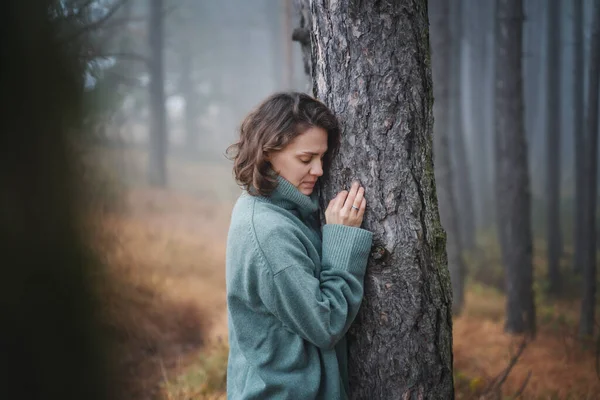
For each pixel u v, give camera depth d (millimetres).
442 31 5879
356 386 1877
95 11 3643
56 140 1013
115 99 5434
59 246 1038
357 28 1692
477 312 5926
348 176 1760
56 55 1015
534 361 4137
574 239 7859
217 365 3932
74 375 1089
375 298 1773
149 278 5875
